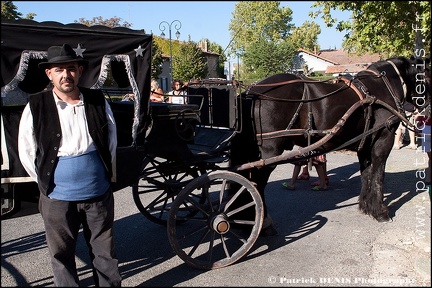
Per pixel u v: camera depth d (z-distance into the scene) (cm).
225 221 408
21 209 351
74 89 329
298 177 771
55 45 337
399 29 604
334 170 845
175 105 414
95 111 336
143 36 370
